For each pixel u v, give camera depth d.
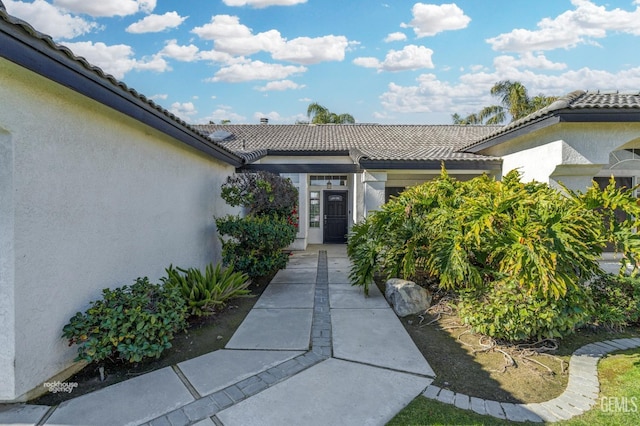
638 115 7.49
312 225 15.47
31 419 3.17
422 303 6.18
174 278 5.70
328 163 12.95
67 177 3.90
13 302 3.23
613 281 5.87
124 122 4.97
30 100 3.40
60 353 3.79
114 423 3.14
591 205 5.54
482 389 3.78
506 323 4.55
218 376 3.97
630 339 5.15
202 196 8.05
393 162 10.80
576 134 7.98
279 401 3.49
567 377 4.06
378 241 7.21
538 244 4.53
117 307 4.05
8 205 3.21
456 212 5.93
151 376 3.96
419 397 3.60
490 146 10.65
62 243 3.82
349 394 3.63
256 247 7.99
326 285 8.15
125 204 5.02
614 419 3.27
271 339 5.01
